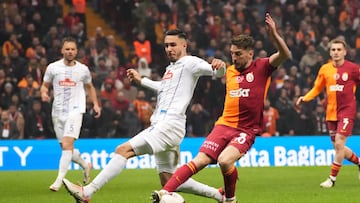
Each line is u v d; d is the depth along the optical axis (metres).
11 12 52.94
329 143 43.31
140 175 35.72
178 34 20.25
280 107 48.47
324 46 54.00
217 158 19.56
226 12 56.78
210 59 51.25
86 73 28.78
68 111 28.34
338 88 29.70
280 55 19.14
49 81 28.61
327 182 29.05
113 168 19.38
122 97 47.56
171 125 19.69
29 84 47.09
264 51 52.41
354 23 58.97
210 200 23.94
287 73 53.38
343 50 29.81
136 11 58.62
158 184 30.89
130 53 52.78
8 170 40.03
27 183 31.77
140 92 47.66
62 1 59.66
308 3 59.12
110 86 47.97
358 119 50.19
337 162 29.11
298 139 43.16
